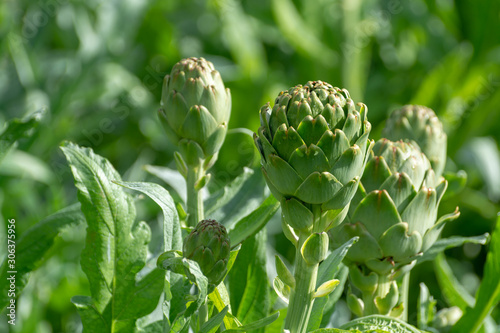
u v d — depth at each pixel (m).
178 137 1.46
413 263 1.42
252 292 1.51
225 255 1.36
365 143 1.32
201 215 1.48
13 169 2.25
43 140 2.67
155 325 1.41
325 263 1.37
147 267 1.46
